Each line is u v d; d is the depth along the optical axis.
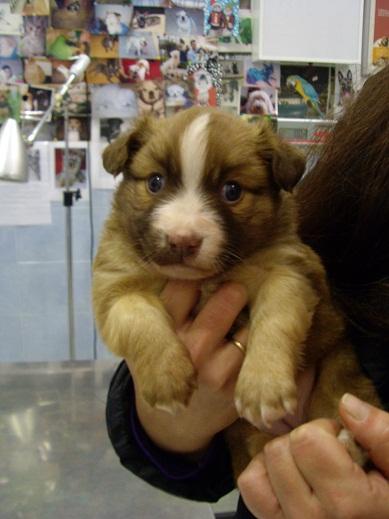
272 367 0.36
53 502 0.56
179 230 0.36
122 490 0.58
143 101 1.18
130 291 0.41
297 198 0.50
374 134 0.46
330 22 1.12
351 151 0.48
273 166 0.40
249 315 0.42
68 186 1.12
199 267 0.37
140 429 0.45
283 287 0.39
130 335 0.38
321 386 0.44
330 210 0.49
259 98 1.17
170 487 0.45
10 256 1.22
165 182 0.39
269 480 0.32
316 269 0.43
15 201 1.19
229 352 0.40
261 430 0.41
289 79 1.17
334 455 0.30
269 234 0.41
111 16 1.15
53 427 0.71
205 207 0.37
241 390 0.36
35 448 0.66
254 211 0.39
